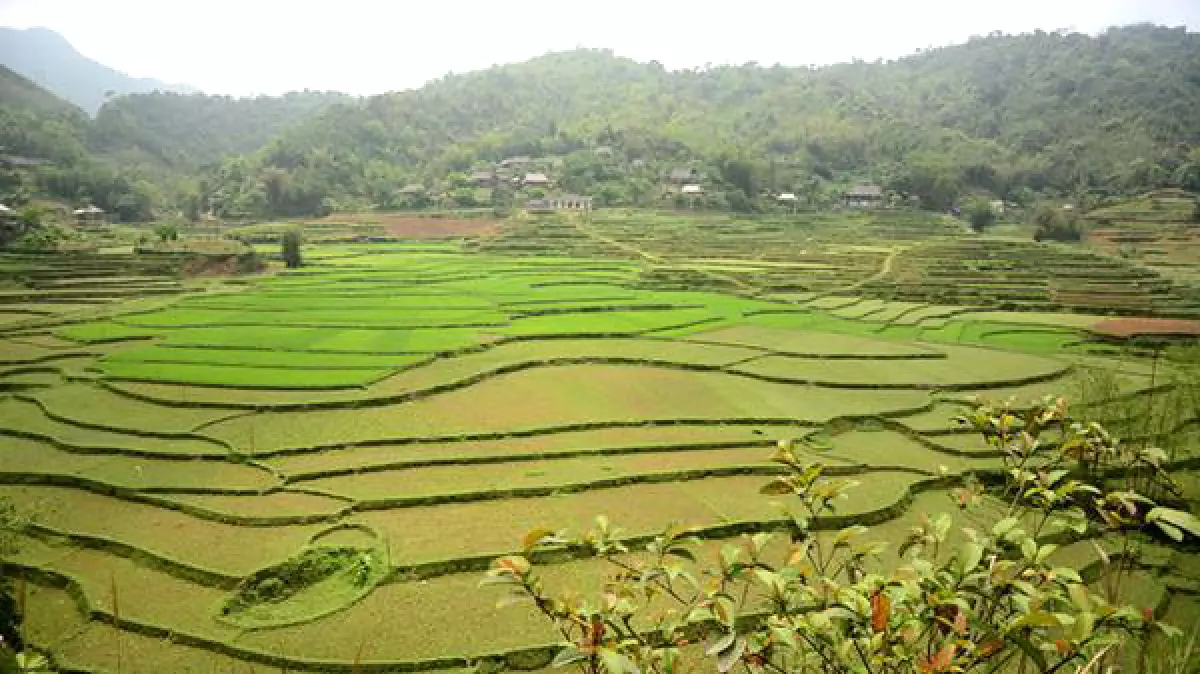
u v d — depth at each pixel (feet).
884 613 20.53
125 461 106.52
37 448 112.16
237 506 92.17
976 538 24.79
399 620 69.97
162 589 75.56
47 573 78.02
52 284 256.73
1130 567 30.50
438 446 113.29
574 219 448.65
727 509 93.45
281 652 65.16
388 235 429.79
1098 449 27.99
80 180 480.64
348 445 111.96
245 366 153.89
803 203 512.63
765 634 22.16
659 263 331.36
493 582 22.89
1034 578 22.17
